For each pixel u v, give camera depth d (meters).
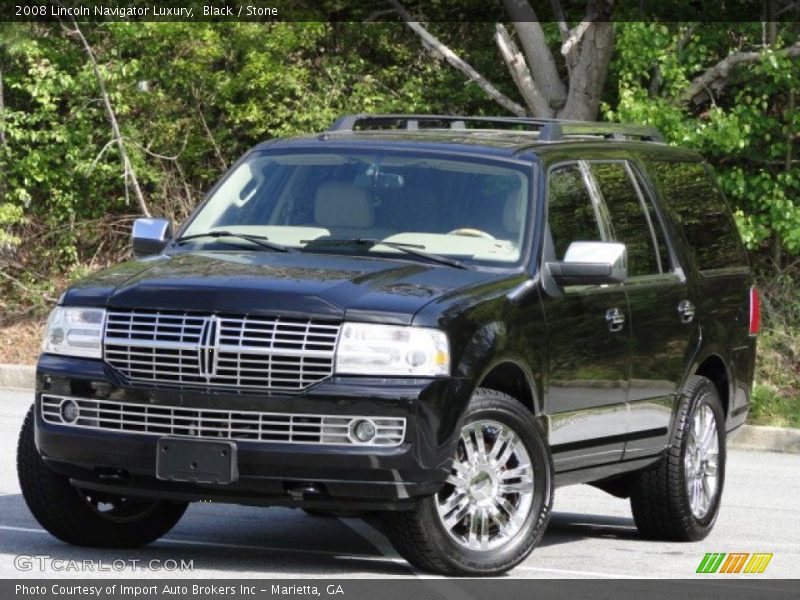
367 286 13.31
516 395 14.30
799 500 21.30
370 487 12.74
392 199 15.05
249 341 12.92
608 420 15.49
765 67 32.88
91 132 40.53
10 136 41.00
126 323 13.34
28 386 33.19
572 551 16.02
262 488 12.84
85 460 13.37
